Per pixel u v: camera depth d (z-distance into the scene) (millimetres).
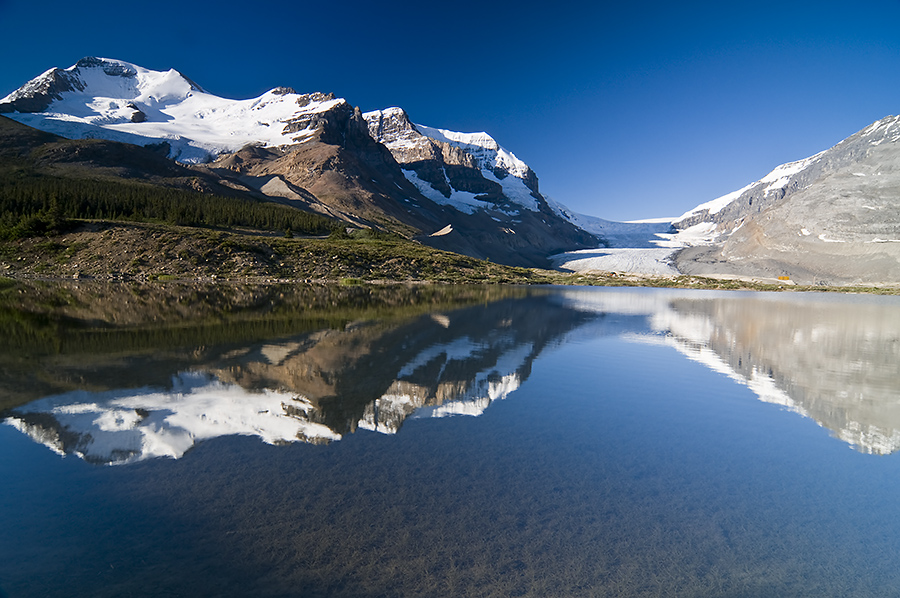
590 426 7488
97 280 47875
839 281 157250
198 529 4266
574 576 3785
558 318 24938
